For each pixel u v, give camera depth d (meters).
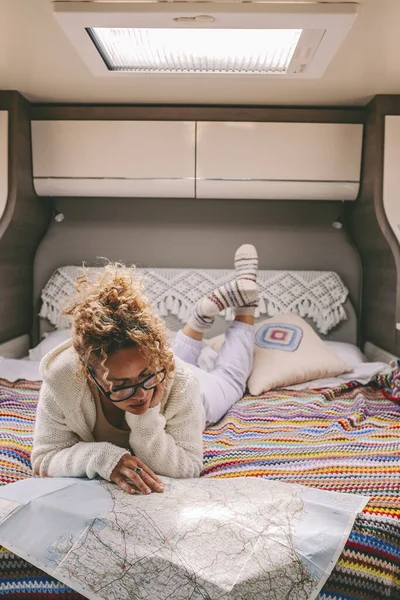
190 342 2.12
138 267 2.88
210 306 2.07
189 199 2.86
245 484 1.19
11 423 1.64
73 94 2.43
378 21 1.62
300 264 2.89
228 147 2.56
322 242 2.88
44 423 1.25
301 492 1.16
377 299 2.63
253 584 0.94
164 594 0.94
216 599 0.92
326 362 2.21
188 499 1.12
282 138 2.56
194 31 1.63
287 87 2.28
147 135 2.56
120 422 1.30
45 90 2.38
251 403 1.95
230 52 1.81
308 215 2.87
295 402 1.94
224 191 2.61
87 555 1.00
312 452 1.43
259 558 0.97
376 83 2.23
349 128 2.55
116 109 2.57
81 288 1.15
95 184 2.59
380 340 2.59
